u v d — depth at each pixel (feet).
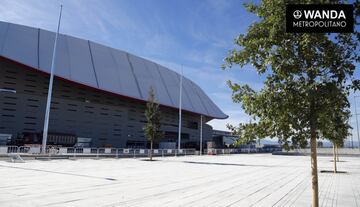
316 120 16.80
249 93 19.25
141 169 63.05
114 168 63.87
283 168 73.05
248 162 98.53
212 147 212.02
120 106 212.02
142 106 228.02
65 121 179.11
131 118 218.59
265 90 17.93
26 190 32.55
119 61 257.75
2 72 163.63
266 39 18.30
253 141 19.35
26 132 162.61
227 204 27.58
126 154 133.59
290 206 27.35
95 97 200.44
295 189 38.17
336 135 18.28
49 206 24.77
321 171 64.03
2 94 160.86
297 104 17.02
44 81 177.27
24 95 166.81
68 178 43.98
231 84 19.90
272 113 17.29
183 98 288.92
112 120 203.10
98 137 193.26
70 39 234.99
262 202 28.99
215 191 35.19
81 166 66.85
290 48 17.65
